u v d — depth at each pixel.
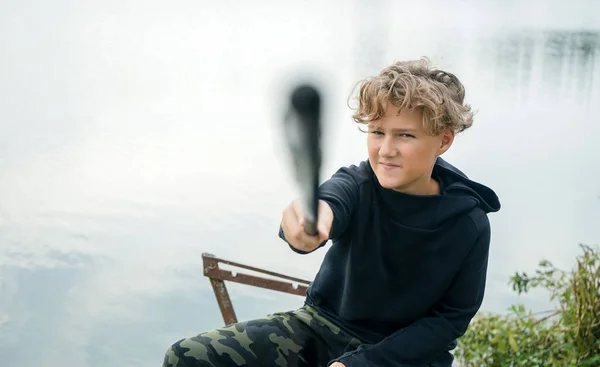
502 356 4.36
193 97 13.72
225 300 3.29
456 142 9.73
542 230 6.82
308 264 6.40
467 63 17.42
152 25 23.78
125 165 9.43
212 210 7.78
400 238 2.25
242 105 13.02
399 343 2.24
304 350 2.37
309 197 1.41
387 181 2.12
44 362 5.28
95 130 11.02
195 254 6.69
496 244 6.57
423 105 2.04
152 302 5.96
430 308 2.35
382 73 2.13
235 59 18.66
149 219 7.51
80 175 8.91
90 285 6.25
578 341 4.20
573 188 7.88
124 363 5.16
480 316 4.64
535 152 9.33
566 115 11.50
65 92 13.70
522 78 15.15
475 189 2.35
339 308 2.41
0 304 6.00
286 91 1.29
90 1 24.95
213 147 10.23
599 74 15.73
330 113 1.32
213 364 2.27
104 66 16.80
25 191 8.38
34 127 11.05
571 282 4.46
